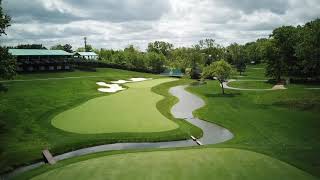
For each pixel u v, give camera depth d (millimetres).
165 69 171000
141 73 140375
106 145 38750
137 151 34031
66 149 36688
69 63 120688
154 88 90062
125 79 110125
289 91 73125
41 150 35812
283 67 107625
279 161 30312
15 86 75688
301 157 32062
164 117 51125
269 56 108312
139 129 43875
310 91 71375
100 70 125562
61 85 82375
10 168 31375
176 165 28703
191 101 71875
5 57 46312
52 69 111562
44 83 83062
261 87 94938
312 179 26359
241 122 49438
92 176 26719
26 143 38188
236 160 30156
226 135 43688
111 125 45750
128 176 26344
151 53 168750
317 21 83562
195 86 104250
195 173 26781
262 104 64375
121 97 71125
